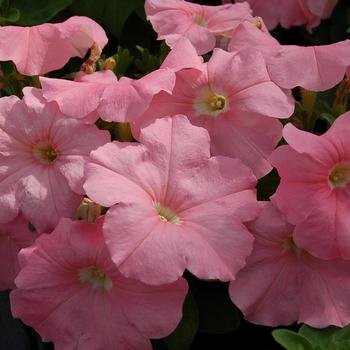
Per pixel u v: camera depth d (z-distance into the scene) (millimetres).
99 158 419
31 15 548
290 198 429
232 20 519
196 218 425
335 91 528
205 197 431
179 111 459
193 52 466
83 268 435
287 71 455
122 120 436
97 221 431
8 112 451
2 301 598
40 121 447
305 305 438
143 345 428
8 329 584
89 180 413
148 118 452
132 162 424
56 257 431
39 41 481
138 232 407
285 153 429
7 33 479
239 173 435
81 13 567
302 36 599
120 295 430
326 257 431
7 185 447
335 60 457
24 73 478
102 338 433
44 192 441
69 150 443
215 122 457
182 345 451
